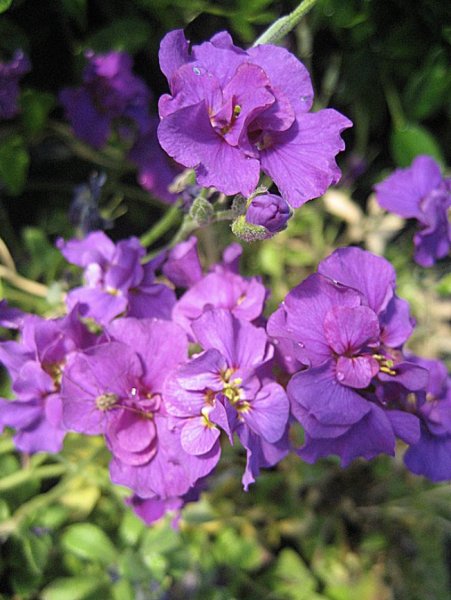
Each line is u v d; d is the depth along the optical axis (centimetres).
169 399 9
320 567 16
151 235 12
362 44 15
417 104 16
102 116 14
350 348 9
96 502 15
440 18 14
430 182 12
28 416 10
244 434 9
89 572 14
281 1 14
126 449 9
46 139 16
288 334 9
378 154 18
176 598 14
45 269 15
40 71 15
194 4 13
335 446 9
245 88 8
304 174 8
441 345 17
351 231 17
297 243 17
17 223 17
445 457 10
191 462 9
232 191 8
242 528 16
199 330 9
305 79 9
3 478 14
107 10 14
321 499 17
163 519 14
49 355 10
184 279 10
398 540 17
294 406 9
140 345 9
